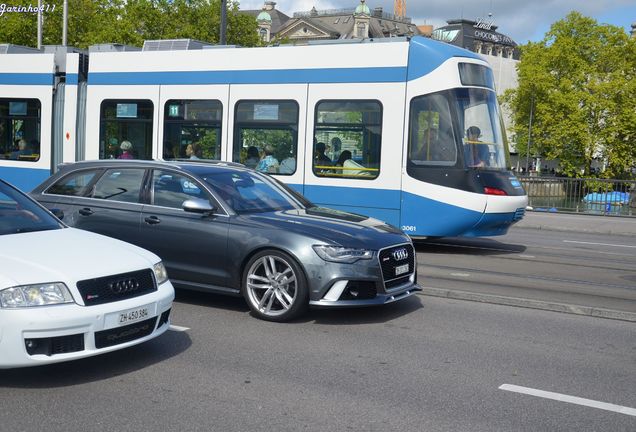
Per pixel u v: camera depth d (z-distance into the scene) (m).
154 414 4.85
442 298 8.86
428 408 5.07
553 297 9.19
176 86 14.92
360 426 4.71
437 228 12.78
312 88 13.63
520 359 6.34
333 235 7.37
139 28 41.00
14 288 5.07
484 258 12.85
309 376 5.74
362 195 13.24
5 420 4.70
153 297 5.75
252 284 7.60
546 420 4.88
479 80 13.11
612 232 19.78
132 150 15.40
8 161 16.61
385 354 6.41
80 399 5.12
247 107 14.21
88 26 40.84
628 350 6.72
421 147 12.83
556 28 62.41
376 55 13.15
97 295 5.38
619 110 59.81
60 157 16.17
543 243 15.91
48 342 5.10
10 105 16.66
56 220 6.58
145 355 6.23
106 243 6.12
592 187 24.97
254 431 4.59
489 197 12.62
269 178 8.95
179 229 7.93
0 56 16.77
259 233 7.52
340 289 7.17
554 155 61.72
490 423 4.81
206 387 5.43
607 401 5.29
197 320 7.52
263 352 6.40
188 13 42.12
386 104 13.03
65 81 16.22
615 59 60.78
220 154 14.45
